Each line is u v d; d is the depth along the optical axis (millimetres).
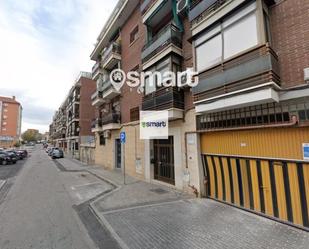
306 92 4809
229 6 6098
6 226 5379
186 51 8797
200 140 7832
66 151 47188
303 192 4816
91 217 6008
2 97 73312
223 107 6121
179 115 8438
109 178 12352
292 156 5023
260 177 5734
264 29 5254
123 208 6570
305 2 5051
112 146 16469
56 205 7211
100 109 20594
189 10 7801
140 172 11844
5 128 70688
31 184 11203
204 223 5250
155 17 10859
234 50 5945
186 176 8211
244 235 4555
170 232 4809
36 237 4730
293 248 3977
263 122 5633
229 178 6672
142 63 11180
